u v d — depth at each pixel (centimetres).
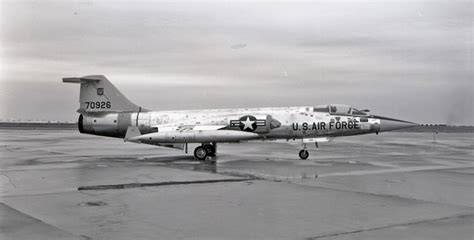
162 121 2078
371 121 1981
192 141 1838
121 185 1073
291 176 1278
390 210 776
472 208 798
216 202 847
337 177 1257
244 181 1155
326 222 684
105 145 3244
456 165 1680
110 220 692
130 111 2142
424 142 4144
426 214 744
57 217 711
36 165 1591
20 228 638
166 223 674
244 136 1834
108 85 2139
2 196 909
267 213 748
